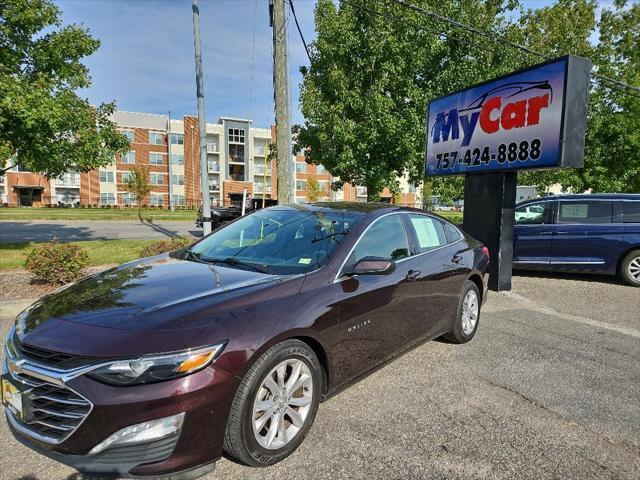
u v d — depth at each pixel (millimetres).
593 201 8484
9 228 19781
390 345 3557
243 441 2352
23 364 2248
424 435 2916
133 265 3471
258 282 2848
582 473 2570
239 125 63094
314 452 2691
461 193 16703
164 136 58906
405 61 12984
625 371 4109
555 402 3447
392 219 3930
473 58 14133
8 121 8430
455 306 4520
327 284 2994
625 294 7535
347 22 12727
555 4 19266
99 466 2035
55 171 10297
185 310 2406
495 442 2859
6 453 2629
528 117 6660
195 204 60562
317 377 2789
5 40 9430
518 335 5152
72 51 10352
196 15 8258
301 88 13977
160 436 2068
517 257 8930
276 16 8773
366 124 12844
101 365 2070
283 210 4121
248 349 2338
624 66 18531
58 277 6797
